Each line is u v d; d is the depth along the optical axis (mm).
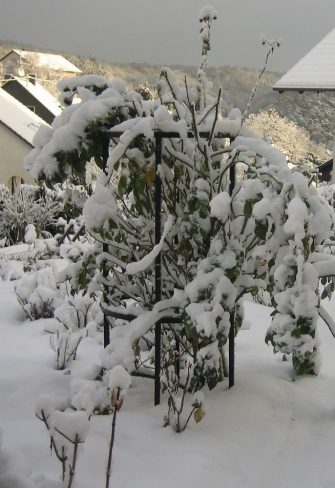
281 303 2971
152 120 3125
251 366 4031
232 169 3359
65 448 2246
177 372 3443
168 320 3252
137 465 2584
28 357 4461
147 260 3115
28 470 2334
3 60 35969
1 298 6730
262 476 2607
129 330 3242
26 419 3102
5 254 9609
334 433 3070
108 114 3293
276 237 2936
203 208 3088
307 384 3693
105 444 2760
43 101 34469
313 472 2693
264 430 3016
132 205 3602
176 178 3385
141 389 3555
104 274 3590
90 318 5422
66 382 3738
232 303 3033
